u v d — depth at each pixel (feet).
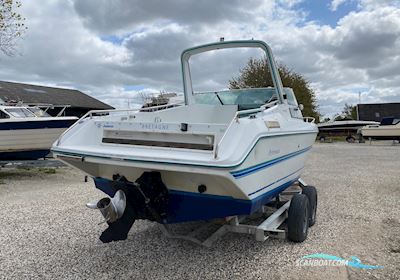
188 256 11.80
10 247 12.69
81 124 11.84
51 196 21.44
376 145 71.05
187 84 16.46
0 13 35.12
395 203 19.03
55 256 11.89
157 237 13.61
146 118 13.28
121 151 10.23
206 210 10.27
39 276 10.39
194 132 9.63
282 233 11.52
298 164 15.26
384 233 13.96
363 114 136.46
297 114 16.10
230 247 12.50
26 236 13.88
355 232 14.10
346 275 10.26
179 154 9.53
